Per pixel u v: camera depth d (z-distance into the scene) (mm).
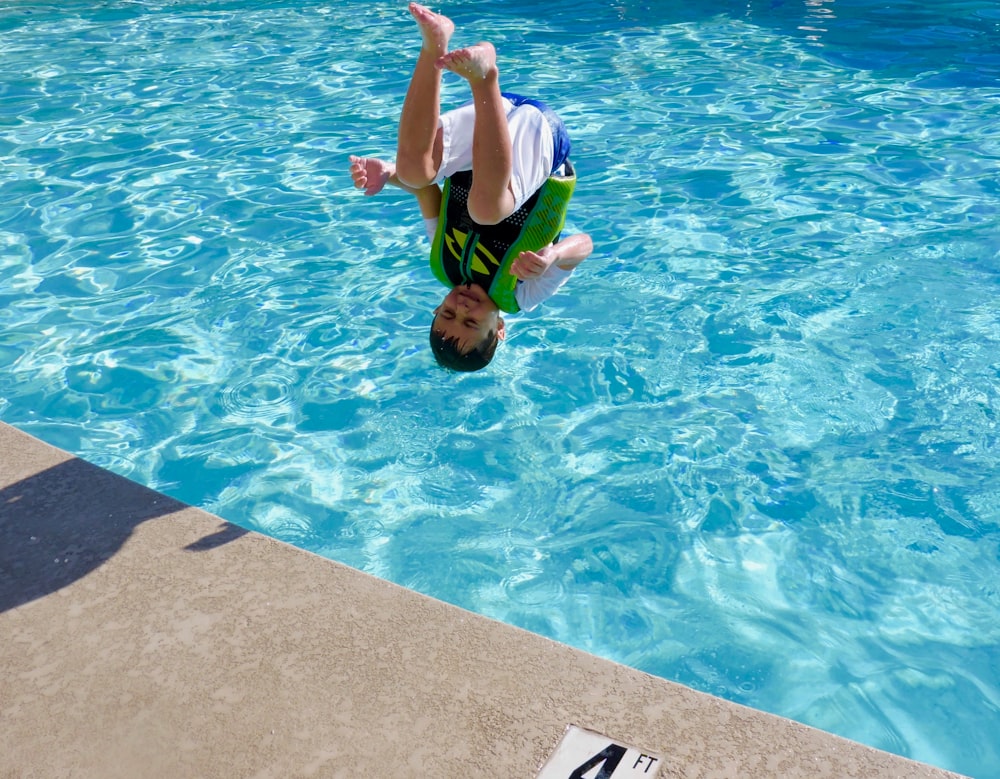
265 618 2842
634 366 5555
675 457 4867
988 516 4406
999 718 3455
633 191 7527
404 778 2334
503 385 5457
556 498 4648
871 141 8359
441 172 3367
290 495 4672
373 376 5531
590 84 9898
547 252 3398
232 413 5227
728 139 8453
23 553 3115
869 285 6199
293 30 12281
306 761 2387
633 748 2395
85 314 6066
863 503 4520
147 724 2502
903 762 2363
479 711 2514
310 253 6785
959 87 9594
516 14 12773
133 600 2916
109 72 10703
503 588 4121
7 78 10523
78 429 5070
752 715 2502
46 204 7508
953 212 7098
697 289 6234
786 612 3963
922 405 5141
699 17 12383
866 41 11172
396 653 2711
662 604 4020
